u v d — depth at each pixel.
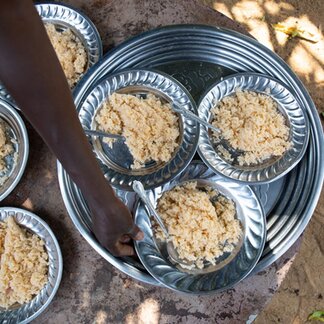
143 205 1.16
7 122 1.28
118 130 1.22
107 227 1.03
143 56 1.26
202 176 1.19
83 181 0.89
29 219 1.20
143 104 1.20
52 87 0.72
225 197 1.19
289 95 1.21
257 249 1.12
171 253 1.15
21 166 1.22
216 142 1.22
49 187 1.25
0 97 1.27
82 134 0.82
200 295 1.16
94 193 0.92
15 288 1.16
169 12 1.32
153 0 1.33
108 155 1.22
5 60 0.68
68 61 1.29
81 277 1.19
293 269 1.78
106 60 1.23
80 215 1.20
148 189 1.16
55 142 0.80
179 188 1.19
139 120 1.20
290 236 1.16
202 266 1.14
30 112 0.75
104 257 1.15
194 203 1.15
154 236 1.16
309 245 1.79
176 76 1.27
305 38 1.96
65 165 0.85
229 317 1.14
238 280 1.09
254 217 1.15
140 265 1.16
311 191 1.18
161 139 1.20
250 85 1.23
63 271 1.20
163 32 1.22
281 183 1.21
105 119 1.21
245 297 1.15
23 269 1.18
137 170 1.20
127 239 1.14
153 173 1.19
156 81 1.22
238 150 1.21
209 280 1.12
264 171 1.18
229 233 1.15
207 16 1.31
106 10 1.34
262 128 1.20
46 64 0.70
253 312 1.14
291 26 1.99
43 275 1.17
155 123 1.20
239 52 1.25
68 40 1.31
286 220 1.18
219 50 1.25
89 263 1.20
